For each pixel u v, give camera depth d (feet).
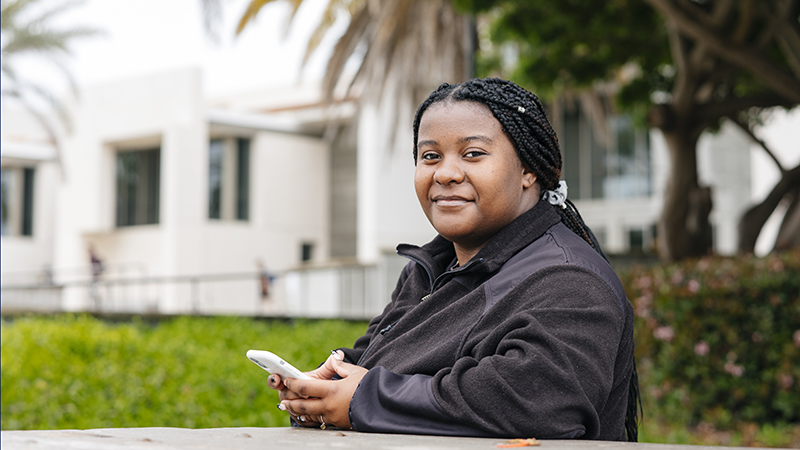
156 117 86.07
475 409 4.68
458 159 5.67
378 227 83.76
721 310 21.52
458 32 42.80
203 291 83.61
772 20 27.40
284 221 89.15
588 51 37.06
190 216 84.17
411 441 4.48
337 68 42.11
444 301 5.62
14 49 66.49
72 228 92.32
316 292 53.52
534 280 5.16
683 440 20.21
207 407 16.07
